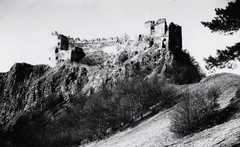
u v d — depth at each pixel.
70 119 70.19
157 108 44.69
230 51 24.55
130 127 43.06
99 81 100.88
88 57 118.06
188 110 25.36
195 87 42.53
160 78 72.88
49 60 126.12
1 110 118.81
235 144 16.80
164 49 94.44
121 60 103.38
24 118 105.50
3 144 86.00
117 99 56.22
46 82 114.88
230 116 24.36
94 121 51.00
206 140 19.25
